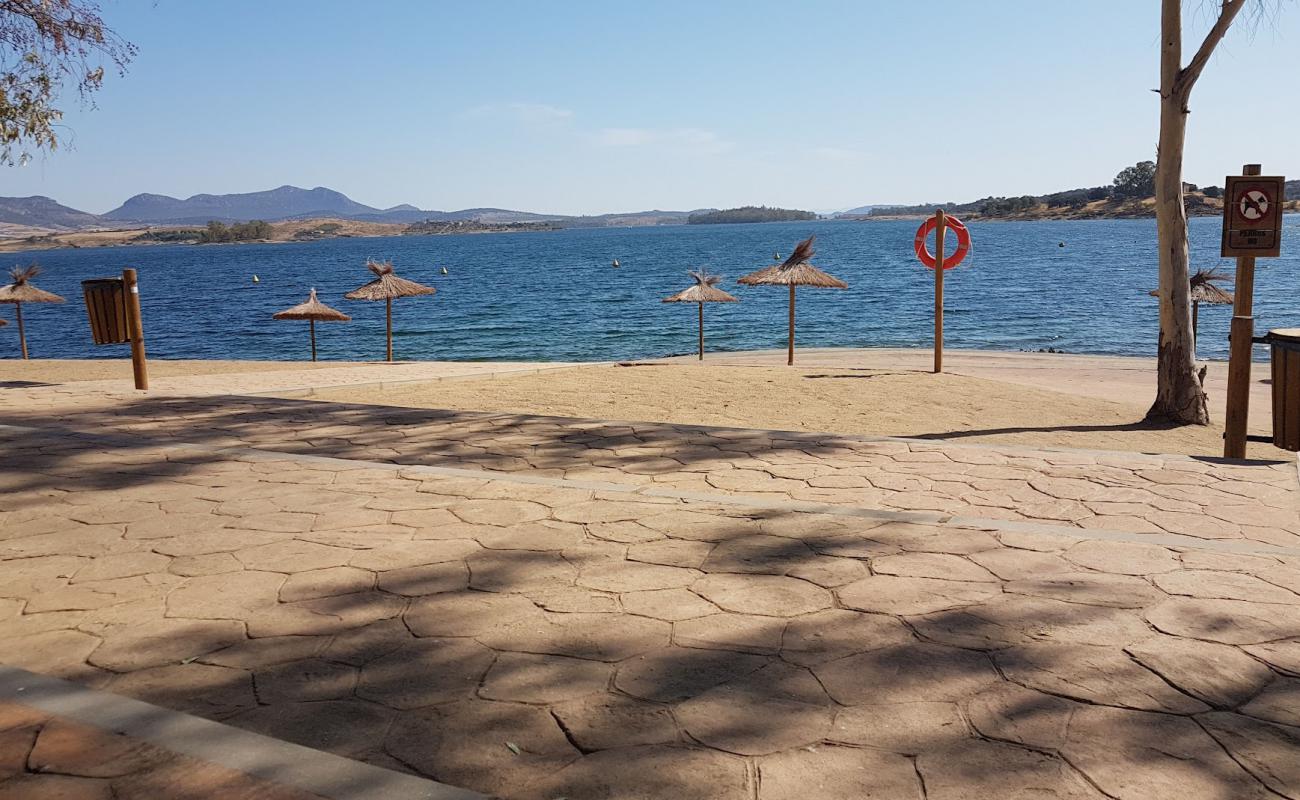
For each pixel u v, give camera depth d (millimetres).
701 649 2863
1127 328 33125
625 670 2713
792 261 17672
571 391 11688
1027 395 12453
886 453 6133
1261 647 2844
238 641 2945
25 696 2521
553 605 3252
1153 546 3930
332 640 2953
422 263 118562
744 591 3387
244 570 3656
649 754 2227
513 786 2080
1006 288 53562
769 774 2133
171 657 2822
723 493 4992
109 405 8477
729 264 97312
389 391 11570
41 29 11977
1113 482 5207
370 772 2125
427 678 2666
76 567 3705
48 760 2180
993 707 2465
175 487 5078
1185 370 10523
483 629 3037
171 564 3734
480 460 5965
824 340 31938
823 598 3307
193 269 120812
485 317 45906
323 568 3672
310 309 21422
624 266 97188
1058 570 3611
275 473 5434
